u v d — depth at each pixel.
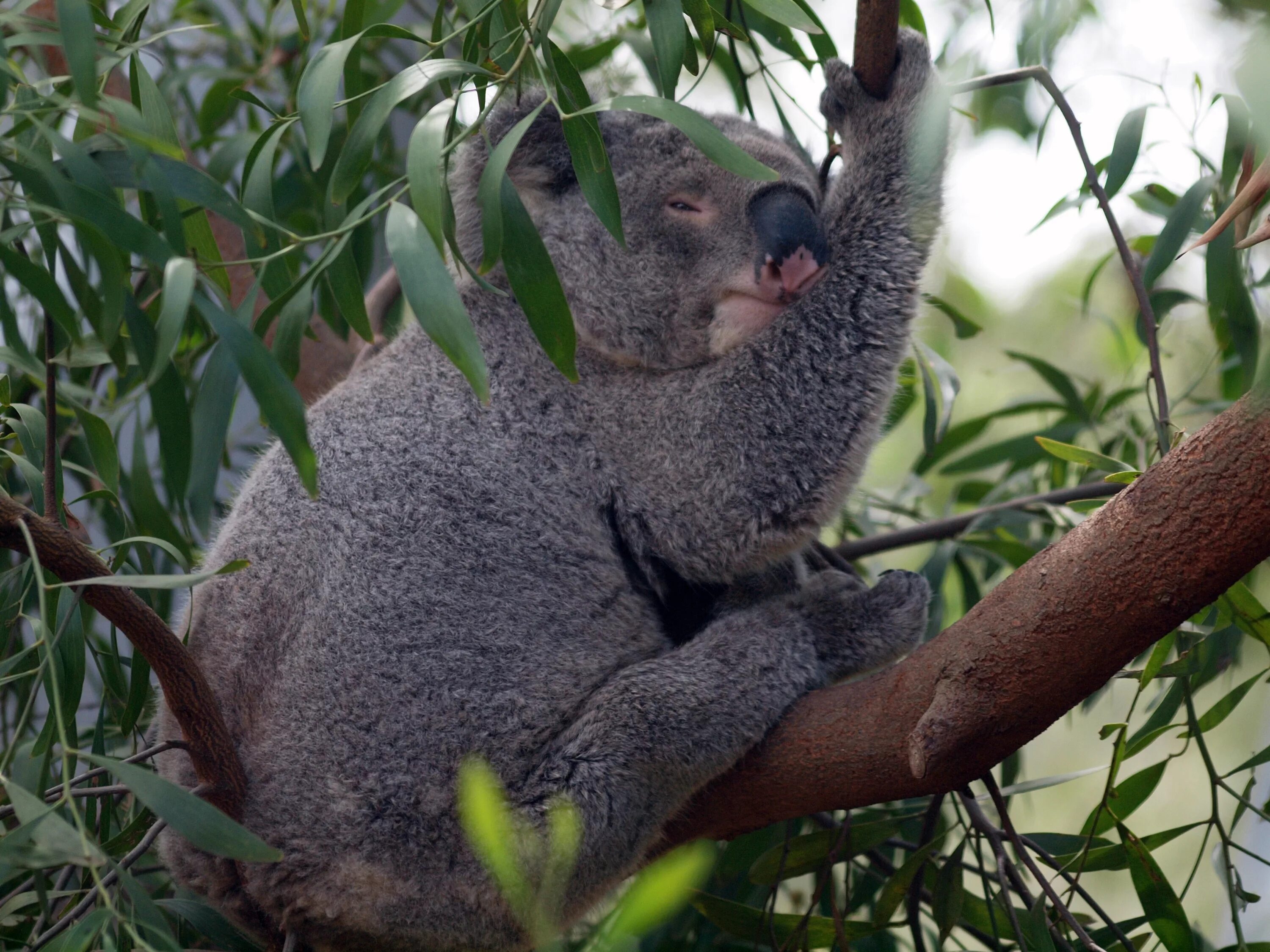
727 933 5.05
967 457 7.08
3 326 3.76
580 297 4.88
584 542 4.59
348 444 4.56
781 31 5.62
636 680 4.23
